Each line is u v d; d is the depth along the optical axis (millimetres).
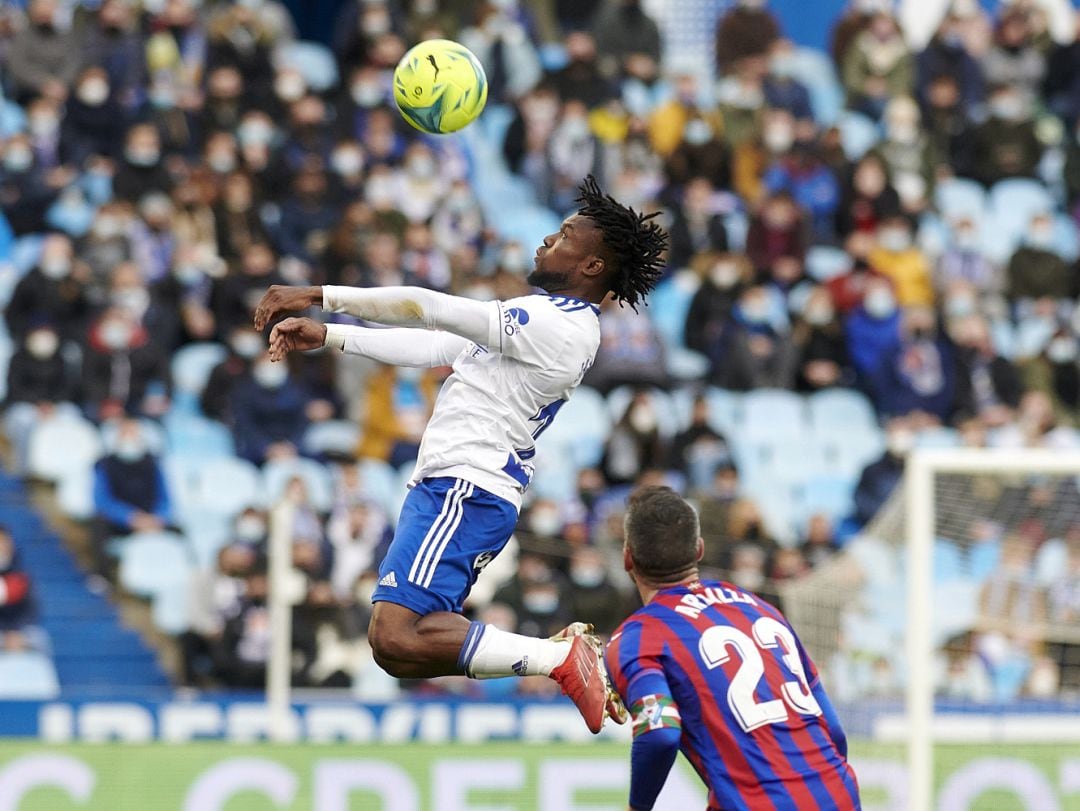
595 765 35062
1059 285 55000
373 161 53281
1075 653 35500
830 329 50562
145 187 51625
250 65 54969
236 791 34469
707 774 18828
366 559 39812
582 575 38719
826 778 18797
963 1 60656
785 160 55781
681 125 56000
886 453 47531
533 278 19453
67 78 54719
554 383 18719
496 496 18734
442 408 18938
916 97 60375
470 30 60094
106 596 44031
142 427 45000
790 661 19328
